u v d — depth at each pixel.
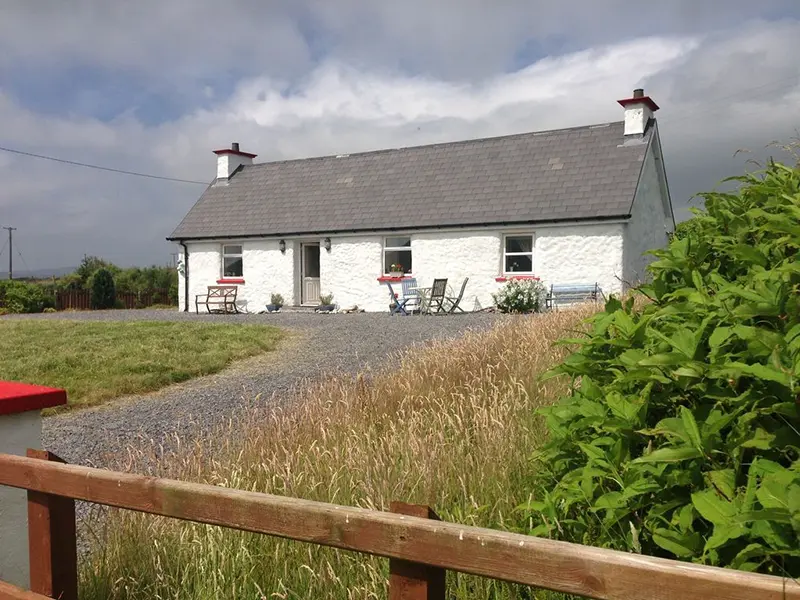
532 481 3.23
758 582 1.16
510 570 1.43
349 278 21.09
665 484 2.00
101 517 4.02
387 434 4.61
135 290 32.72
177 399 8.24
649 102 19.41
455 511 3.13
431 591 1.59
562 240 18.06
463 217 19.42
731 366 1.92
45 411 7.74
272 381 8.98
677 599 1.24
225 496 1.88
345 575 2.82
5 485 2.46
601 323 2.67
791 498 1.53
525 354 6.55
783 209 2.91
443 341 9.27
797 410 1.84
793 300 2.22
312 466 3.86
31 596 2.25
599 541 2.34
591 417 2.29
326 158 24.70
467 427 4.50
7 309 27.52
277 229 22.19
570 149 20.05
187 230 23.81
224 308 22.19
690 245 3.05
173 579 2.98
